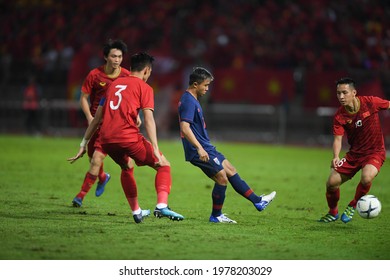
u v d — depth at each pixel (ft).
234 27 343.46
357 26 336.90
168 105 314.35
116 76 110.11
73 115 314.55
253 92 300.61
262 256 73.10
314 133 293.02
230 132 302.04
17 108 325.01
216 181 93.40
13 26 376.27
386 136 266.16
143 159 87.15
